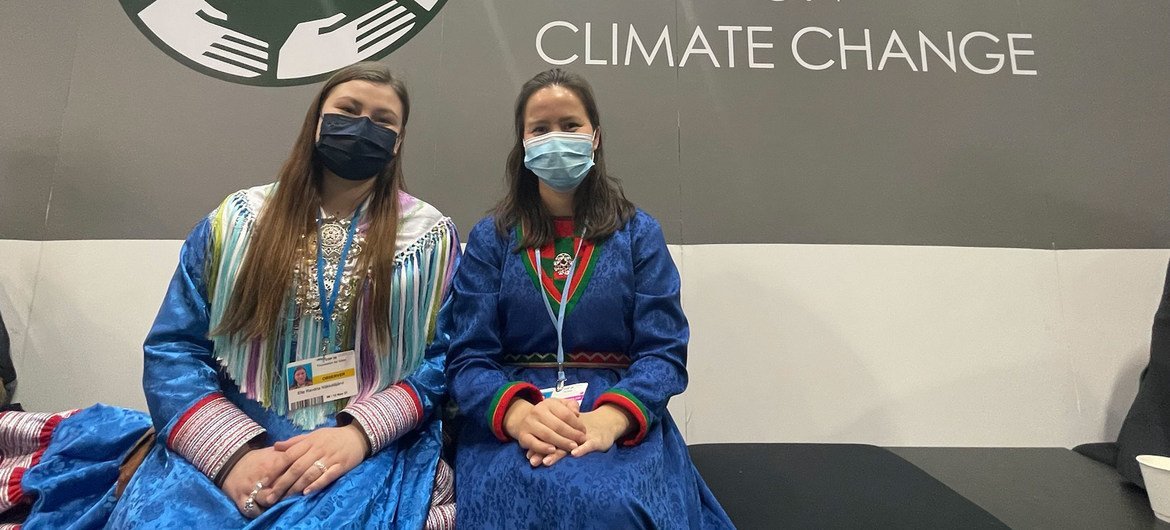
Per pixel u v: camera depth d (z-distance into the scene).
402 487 1.29
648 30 2.37
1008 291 2.17
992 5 2.42
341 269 1.44
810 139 2.28
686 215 2.21
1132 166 2.28
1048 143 2.29
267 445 1.33
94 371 2.06
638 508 1.13
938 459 1.94
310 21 2.34
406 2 2.36
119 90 2.26
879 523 1.42
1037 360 2.12
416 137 2.24
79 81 2.27
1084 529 1.41
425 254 1.53
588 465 1.19
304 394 1.39
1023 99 2.34
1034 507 1.55
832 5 2.41
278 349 1.40
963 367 2.11
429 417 1.51
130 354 2.07
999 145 2.29
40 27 2.31
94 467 1.39
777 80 2.34
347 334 1.43
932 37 2.40
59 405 2.04
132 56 2.29
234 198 1.50
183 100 2.26
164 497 1.14
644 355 1.44
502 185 2.21
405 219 1.55
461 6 2.37
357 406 1.34
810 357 2.11
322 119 1.49
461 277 1.57
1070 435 2.08
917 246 2.20
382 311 1.43
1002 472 1.82
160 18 2.33
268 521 1.11
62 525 1.31
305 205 1.46
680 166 2.24
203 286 1.43
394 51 2.32
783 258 2.18
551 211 1.64
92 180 2.19
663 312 1.49
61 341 2.08
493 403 1.32
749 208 2.21
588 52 2.34
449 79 2.30
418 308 1.50
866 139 2.29
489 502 1.21
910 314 2.14
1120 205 2.24
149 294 2.11
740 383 2.09
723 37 2.38
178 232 2.16
